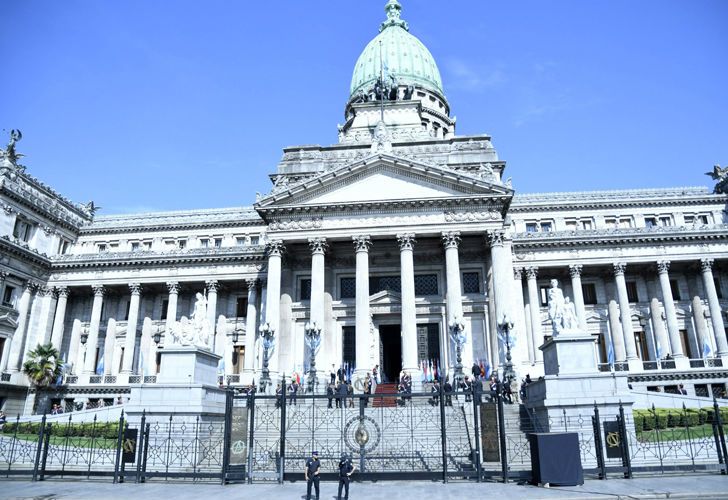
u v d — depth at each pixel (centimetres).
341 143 6962
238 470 2528
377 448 3033
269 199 5672
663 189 7781
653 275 6762
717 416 2517
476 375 4253
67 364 6819
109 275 7050
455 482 2389
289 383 5225
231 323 7019
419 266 6031
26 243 6750
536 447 2281
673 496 1948
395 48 9588
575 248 6625
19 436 3853
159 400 3080
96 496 2100
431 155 6538
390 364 6212
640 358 6606
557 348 3284
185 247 7650
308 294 6056
